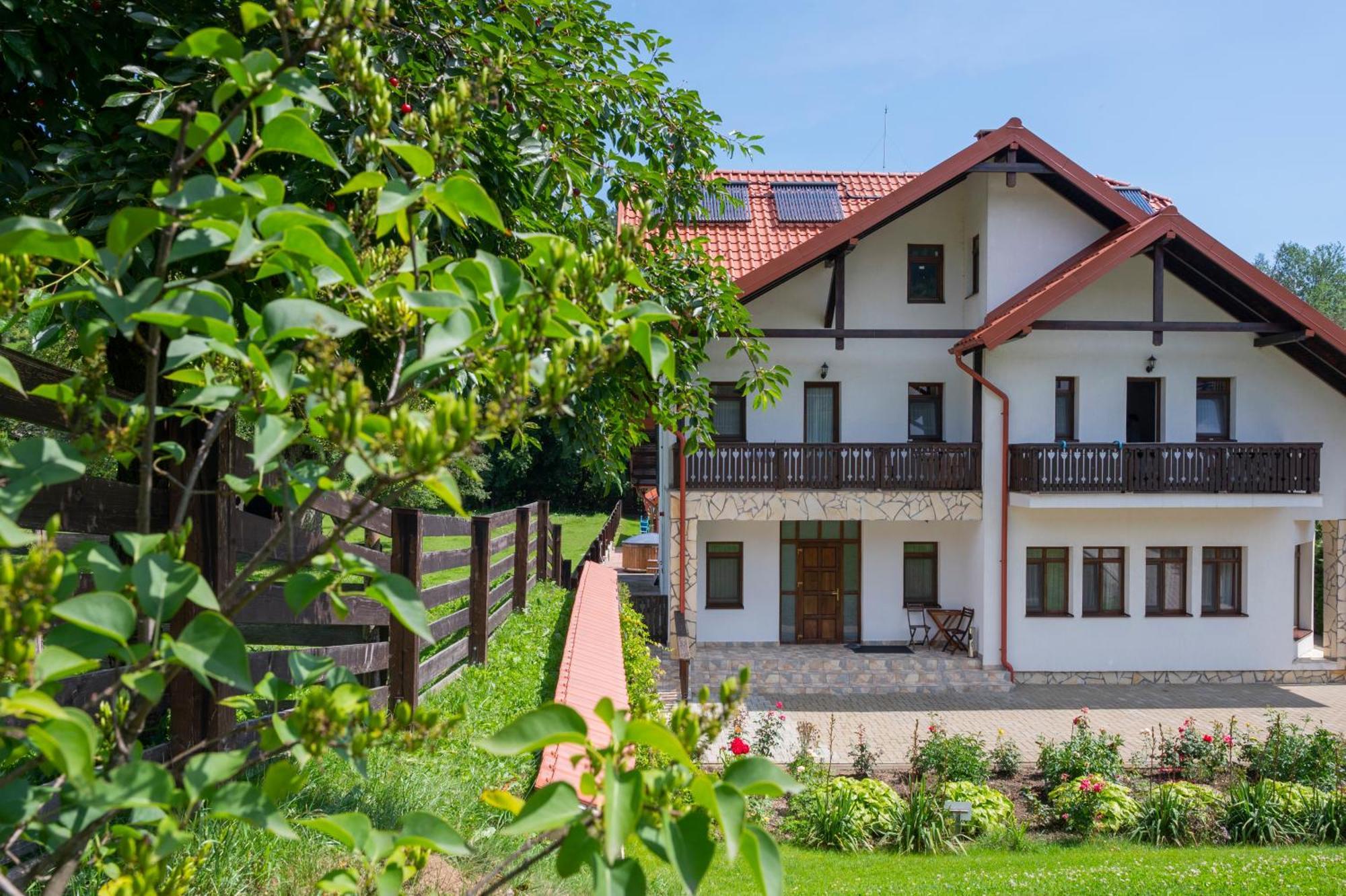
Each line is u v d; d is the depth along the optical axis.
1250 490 16.02
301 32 1.58
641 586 21.69
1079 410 16.81
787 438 17.56
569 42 5.21
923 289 17.95
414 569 5.57
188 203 1.43
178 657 1.32
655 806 1.28
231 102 3.91
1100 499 15.88
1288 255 75.19
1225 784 11.26
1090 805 9.94
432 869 3.36
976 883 7.52
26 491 1.44
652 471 24.30
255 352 1.42
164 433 3.66
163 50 4.02
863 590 17.92
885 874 8.16
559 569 14.88
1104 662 16.75
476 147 4.67
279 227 1.46
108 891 1.48
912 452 16.75
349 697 1.51
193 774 1.36
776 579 17.83
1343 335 15.56
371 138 1.70
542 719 1.26
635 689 10.35
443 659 6.37
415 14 4.80
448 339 1.53
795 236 18.83
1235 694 16.06
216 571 3.71
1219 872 7.78
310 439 1.85
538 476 49.28
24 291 1.89
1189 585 16.92
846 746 12.98
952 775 11.01
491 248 5.31
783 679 16.27
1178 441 16.94
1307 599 18.94
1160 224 15.34
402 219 1.67
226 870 3.01
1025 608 16.78
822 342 17.55
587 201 5.70
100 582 1.43
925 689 16.36
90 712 3.05
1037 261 16.95
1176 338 16.88
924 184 16.05
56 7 4.32
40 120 4.88
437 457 1.31
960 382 17.69
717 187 7.32
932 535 17.89
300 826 3.55
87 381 1.63
